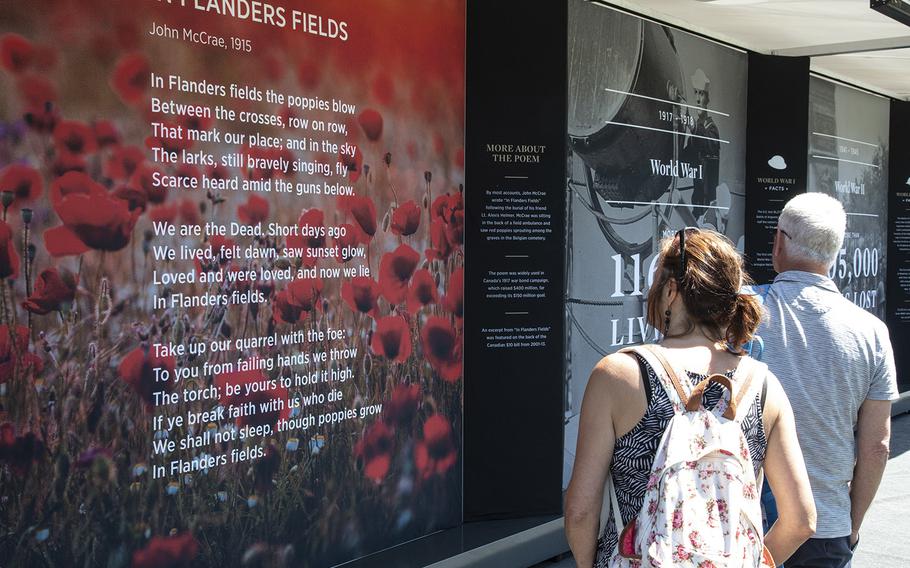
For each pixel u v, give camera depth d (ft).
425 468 15.19
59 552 10.11
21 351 9.72
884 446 8.32
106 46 10.29
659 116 20.17
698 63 21.39
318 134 12.92
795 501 6.37
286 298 12.58
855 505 8.51
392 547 14.60
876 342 8.32
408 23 14.33
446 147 15.23
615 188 19.06
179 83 11.05
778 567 6.66
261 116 12.09
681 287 6.48
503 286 16.02
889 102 31.63
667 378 6.16
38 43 9.69
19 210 9.63
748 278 6.85
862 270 30.60
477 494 16.17
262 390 12.32
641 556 5.83
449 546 14.69
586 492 6.19
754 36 22.09
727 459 5.94
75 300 10.15
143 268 10.78
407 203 14.53
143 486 10.90
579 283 18.31
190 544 11.46
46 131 9.80
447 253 15.40
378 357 14.15
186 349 11.32
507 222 15.92
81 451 10.27
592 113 18.31
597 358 18.85
